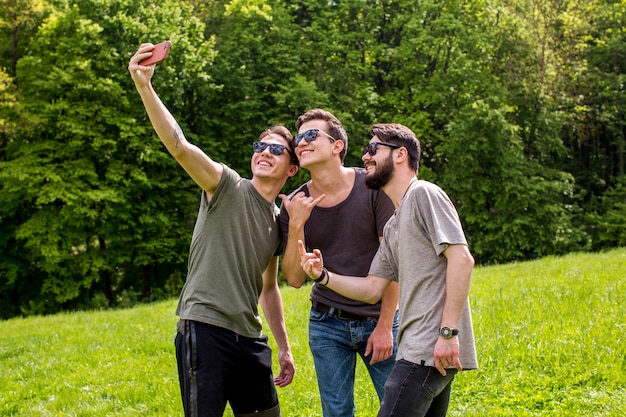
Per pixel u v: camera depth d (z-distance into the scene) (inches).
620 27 1018.1
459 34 879.7
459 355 109.8
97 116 780.6
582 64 999.0
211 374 119.5
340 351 138.6
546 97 937.5
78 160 784.3
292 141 136.4
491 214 888.9
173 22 846.5
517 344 218.7
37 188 757.3
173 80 807.1
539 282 355.3
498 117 818.2
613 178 1025.5
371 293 126.9
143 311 452.1
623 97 995.9
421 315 109.8
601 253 516.4
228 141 871.7
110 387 249.9
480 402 179.9
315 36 904.9
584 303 273.3
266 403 129.8
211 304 121.3
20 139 802.8
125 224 821.2
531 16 975.0
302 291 440.8
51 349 331.0
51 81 748.6
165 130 116.3
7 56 847.1
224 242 124.3
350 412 138.0
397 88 936.9
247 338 125.6
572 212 989.8
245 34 873.5
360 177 139.0
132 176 802.2
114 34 811.4
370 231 137.6
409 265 112.3
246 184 130.2
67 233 787.4
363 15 941.2
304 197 132.4
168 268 962.1
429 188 112.3
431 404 120.4
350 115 830.5
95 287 943.7
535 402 175.2
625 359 196.5
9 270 834.8
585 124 1038.4
